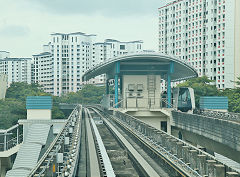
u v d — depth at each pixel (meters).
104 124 40.88
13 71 184.50
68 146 17.28
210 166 11.46
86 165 15.94
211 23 95.38
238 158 20.42
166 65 43.66
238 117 27.50
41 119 40.59
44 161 10.93
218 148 24.19
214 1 95.06
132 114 42.41
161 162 17.09
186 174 12.37
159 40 121.00
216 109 42.44
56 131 40.41
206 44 97.50
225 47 90.25
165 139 17.61
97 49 170.38
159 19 121.00
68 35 162.50
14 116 50.41
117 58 41.00
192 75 47.78
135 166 17.70
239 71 87.19
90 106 95.38
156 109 41.66
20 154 33.19
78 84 162.38
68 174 11.52
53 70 162.75
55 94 162.12
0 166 35.25
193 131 29.39
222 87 90.94
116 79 43.00
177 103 42.16
